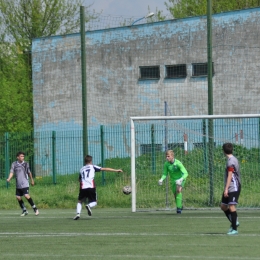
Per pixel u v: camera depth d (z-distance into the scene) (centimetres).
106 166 6600
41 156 7712
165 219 4003
